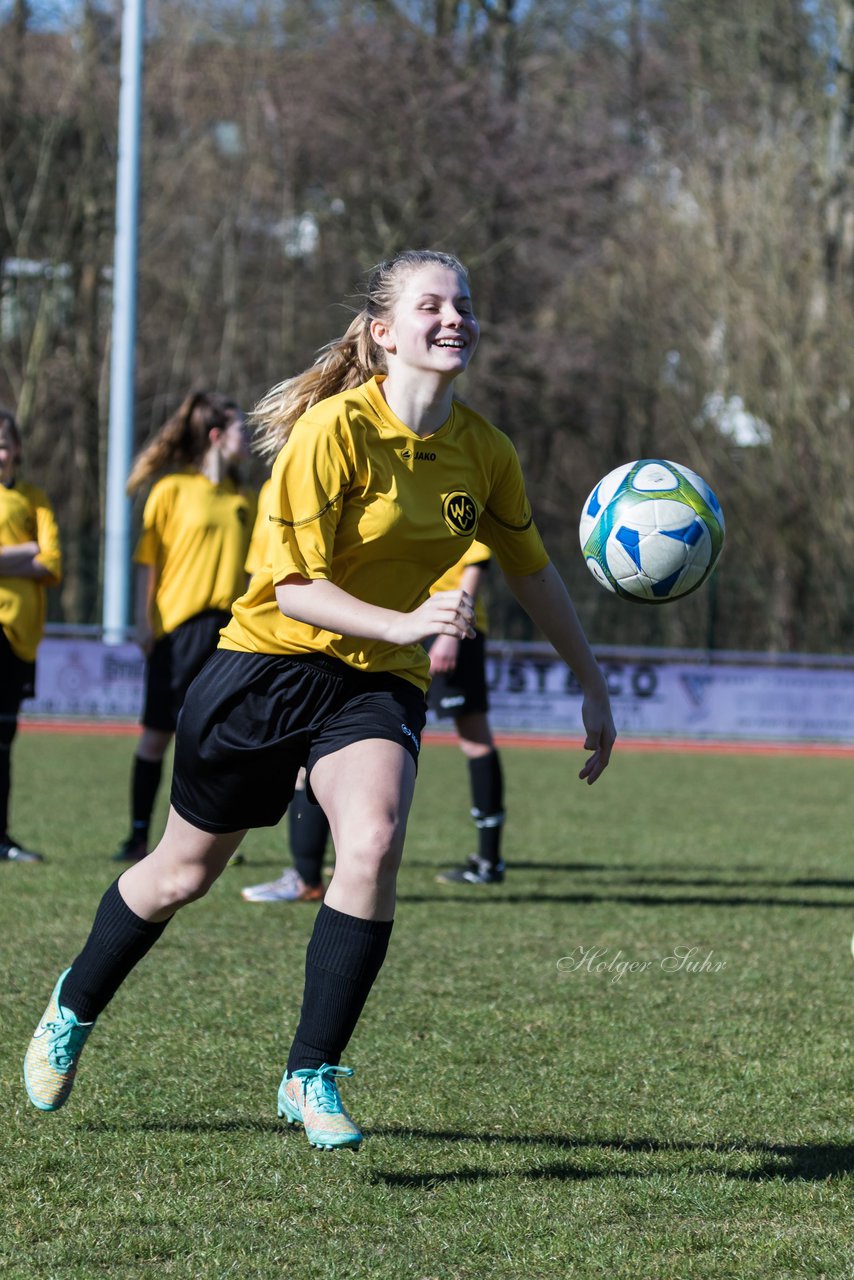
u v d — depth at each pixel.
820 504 96.56
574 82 123.62
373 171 111.94
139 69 71.25
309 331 117.38
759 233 99.81
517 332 115.19
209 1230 11.16
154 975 19.83
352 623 11.40
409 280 12.23
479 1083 15.17
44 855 30.38
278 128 112.94
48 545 28.97
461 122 110.69
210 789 12.39
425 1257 10.73
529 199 113.00
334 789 11.92
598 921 24.56
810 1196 12.09
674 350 109.50
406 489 12.31
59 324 109.44
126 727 68.56
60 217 105.12
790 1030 17.58
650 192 108.81
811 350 98.25
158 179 107.56
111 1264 10.55
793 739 73.69
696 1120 14.07
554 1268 10.59
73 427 114.50
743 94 107.81
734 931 23.89
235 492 28.09
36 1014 17.34
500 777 28.39
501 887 28.02
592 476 128.50
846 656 80.12
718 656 76.75
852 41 101.69
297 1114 11.81
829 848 34.94
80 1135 13.30
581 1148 13.22
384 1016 17.91
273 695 12.20
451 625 11.00
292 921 23.92
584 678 13.74
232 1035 16.78
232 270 113.50
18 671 29.30
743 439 102.19
